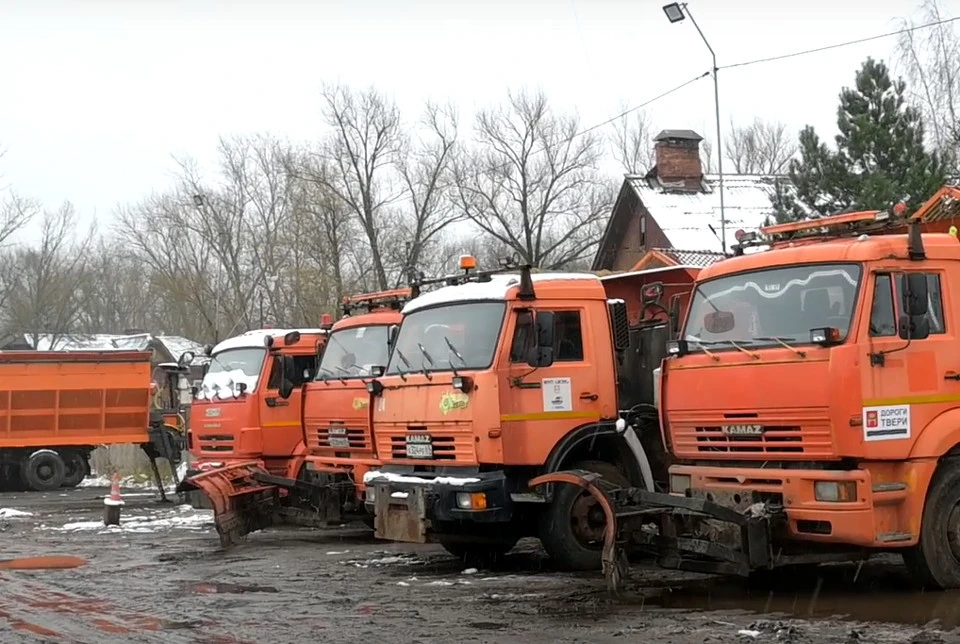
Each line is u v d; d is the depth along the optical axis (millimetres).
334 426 15531
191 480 14922
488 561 12828
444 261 45156
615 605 9602
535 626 8750
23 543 16062
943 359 9516
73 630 9062
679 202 41562
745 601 9609
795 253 9836
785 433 9312
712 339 10172
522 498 11438
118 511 18234
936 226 13695
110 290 65812
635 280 14562
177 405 25203
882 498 9086
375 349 15430
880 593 9711
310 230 42688
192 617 9609
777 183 28266
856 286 9289
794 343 9430
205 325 46750
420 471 12031
